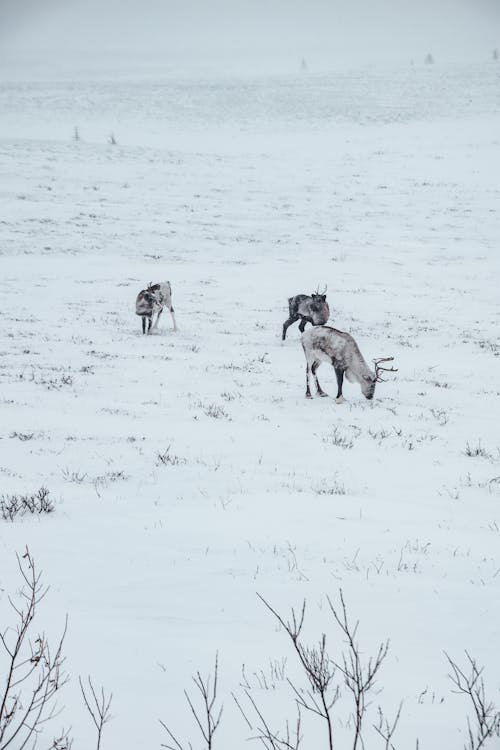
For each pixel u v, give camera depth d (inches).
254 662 650.8
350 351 2315.5
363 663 655.8
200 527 1161.4
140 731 512.1
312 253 6382.9
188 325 3846.0
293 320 3417.8
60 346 3164.4
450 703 577.0
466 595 882.1
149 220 7263.8
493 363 3181.6
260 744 499.2
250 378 2706.7
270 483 1480.1
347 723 535.2
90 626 727.1
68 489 1393.9
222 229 7135.8
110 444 1786.4
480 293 5216.5
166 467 1587.1
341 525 1202.0
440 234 7298.2
